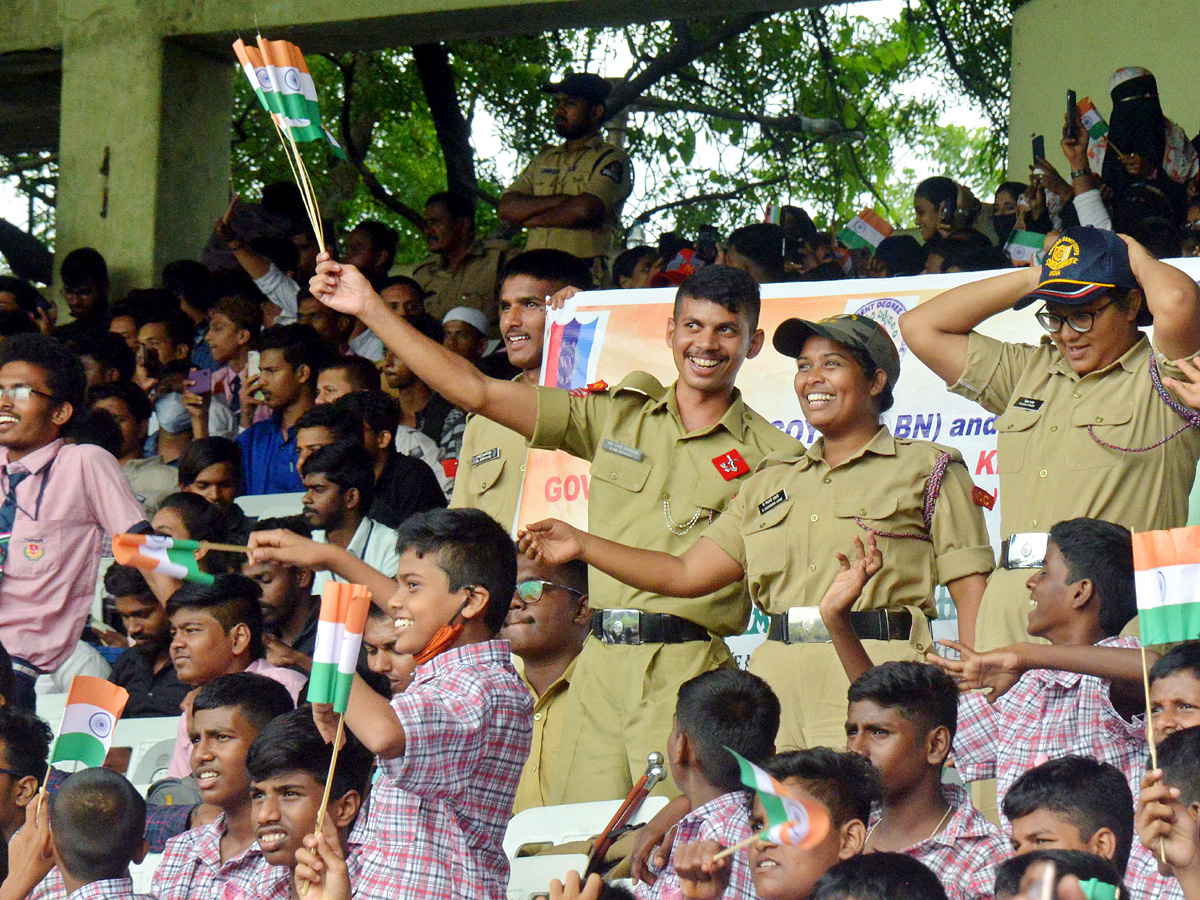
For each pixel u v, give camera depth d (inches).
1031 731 213.8
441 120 708.7
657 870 205.0
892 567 223.8
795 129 833.5
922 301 300.2
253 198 830.5
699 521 247.9
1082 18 578.2
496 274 512.4
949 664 195.2
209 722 225.6
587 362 309.7
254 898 215.6
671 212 847.7
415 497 348.5
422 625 194.2
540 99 804.0
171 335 475.8
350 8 526.0
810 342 232.7
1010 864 157.6
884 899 155.9
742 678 209.3
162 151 563.8
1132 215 384.8
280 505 372.2
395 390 428.8
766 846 179.9
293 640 295.6
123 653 312.5
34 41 581.3
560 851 227.5
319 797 202.4
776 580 230.2
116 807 215.6
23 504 311.3
